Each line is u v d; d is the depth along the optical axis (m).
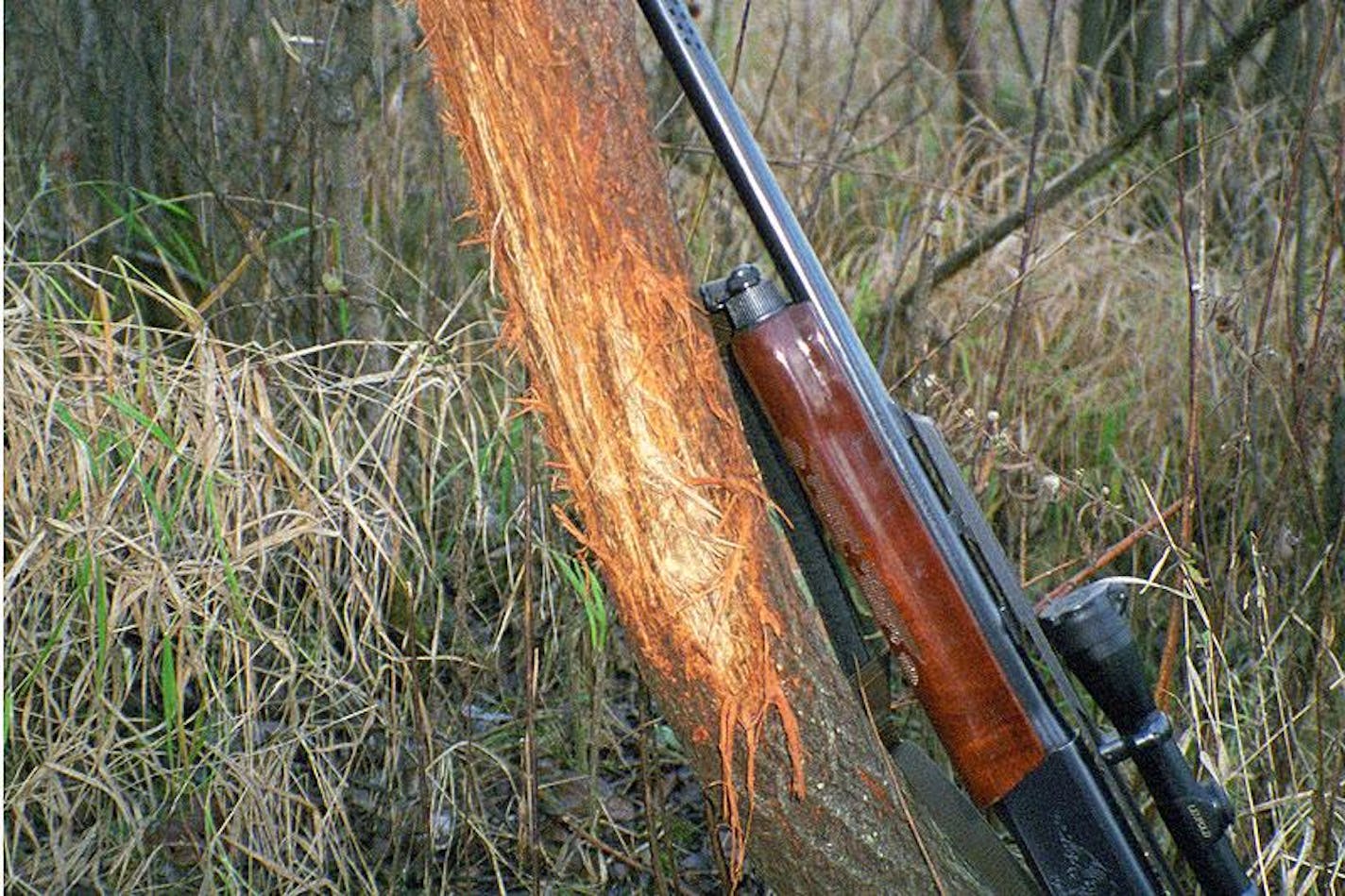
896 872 2.22
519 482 3.31
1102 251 4.39
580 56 1.95
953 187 4.61
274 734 2.75
